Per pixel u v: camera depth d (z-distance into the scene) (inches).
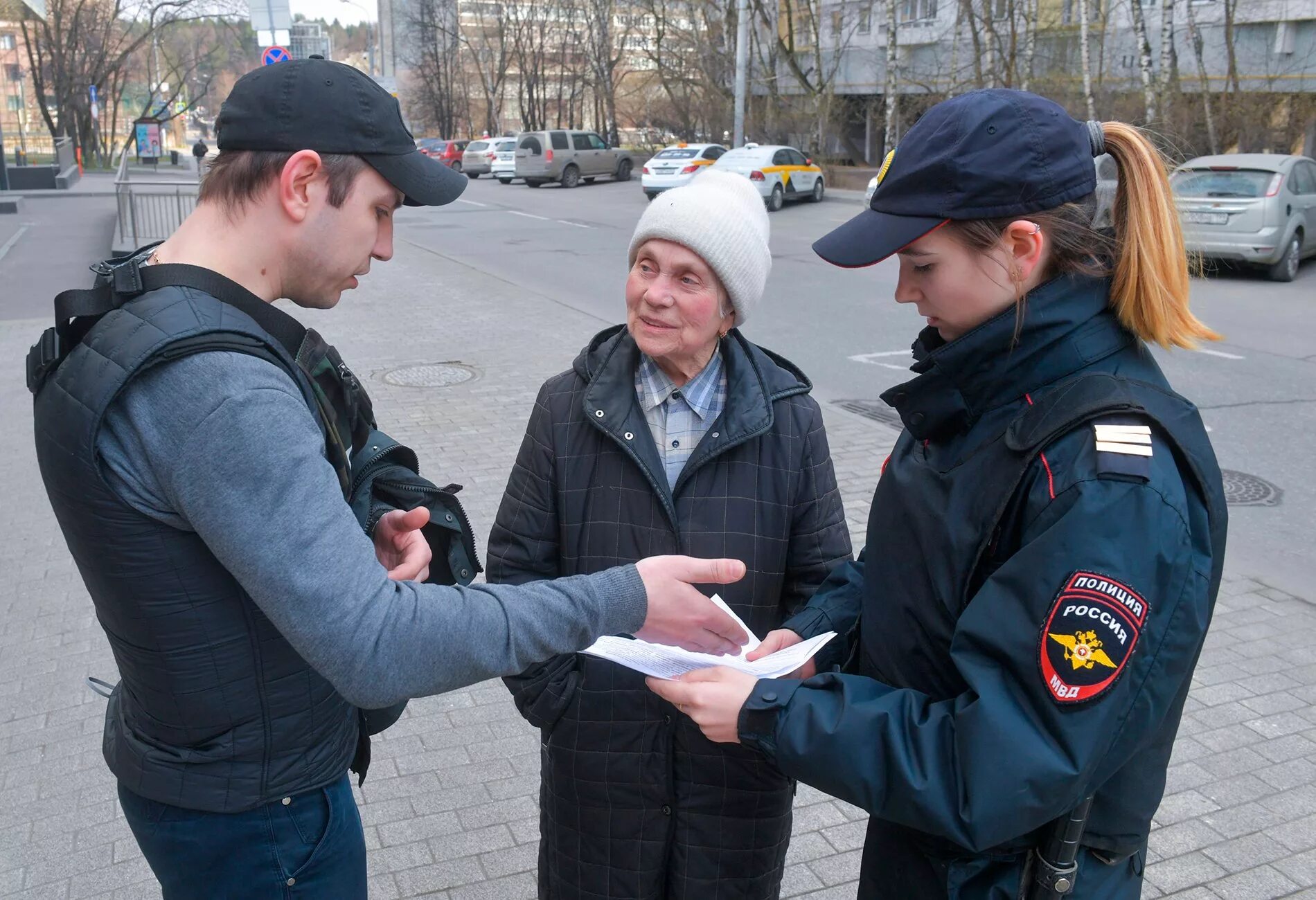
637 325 72.3
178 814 53.9
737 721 53.6
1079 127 50.5
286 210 50.9
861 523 196.1
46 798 117.6
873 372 311.0
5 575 174.6
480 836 113.1
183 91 2532.0
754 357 77.3
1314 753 126.8
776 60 1337.4
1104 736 45.4
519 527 78.7
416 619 47.9
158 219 638.5
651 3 1437.0
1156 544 45.3
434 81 2348.7
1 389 285.9
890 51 1041.5
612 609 54.1
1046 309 50.2
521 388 295.9
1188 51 1041.5
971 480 51.6
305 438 47.7
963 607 51.5
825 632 66.8
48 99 2110.0
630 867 76.9
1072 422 47.9
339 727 57.1
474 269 532.7
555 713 75.0
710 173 74.7
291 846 55.4
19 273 512.1
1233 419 259.8
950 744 48.1
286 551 45.8
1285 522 197.9
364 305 426.6
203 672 50.6
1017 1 997.2
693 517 74.8
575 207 917.8
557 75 2172.7
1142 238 49.6
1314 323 377.7
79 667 146.2
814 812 118.8
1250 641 154.3
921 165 50.3
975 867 52.6
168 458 45.8
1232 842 111.0
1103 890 52.4
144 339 46.1
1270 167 468.1
